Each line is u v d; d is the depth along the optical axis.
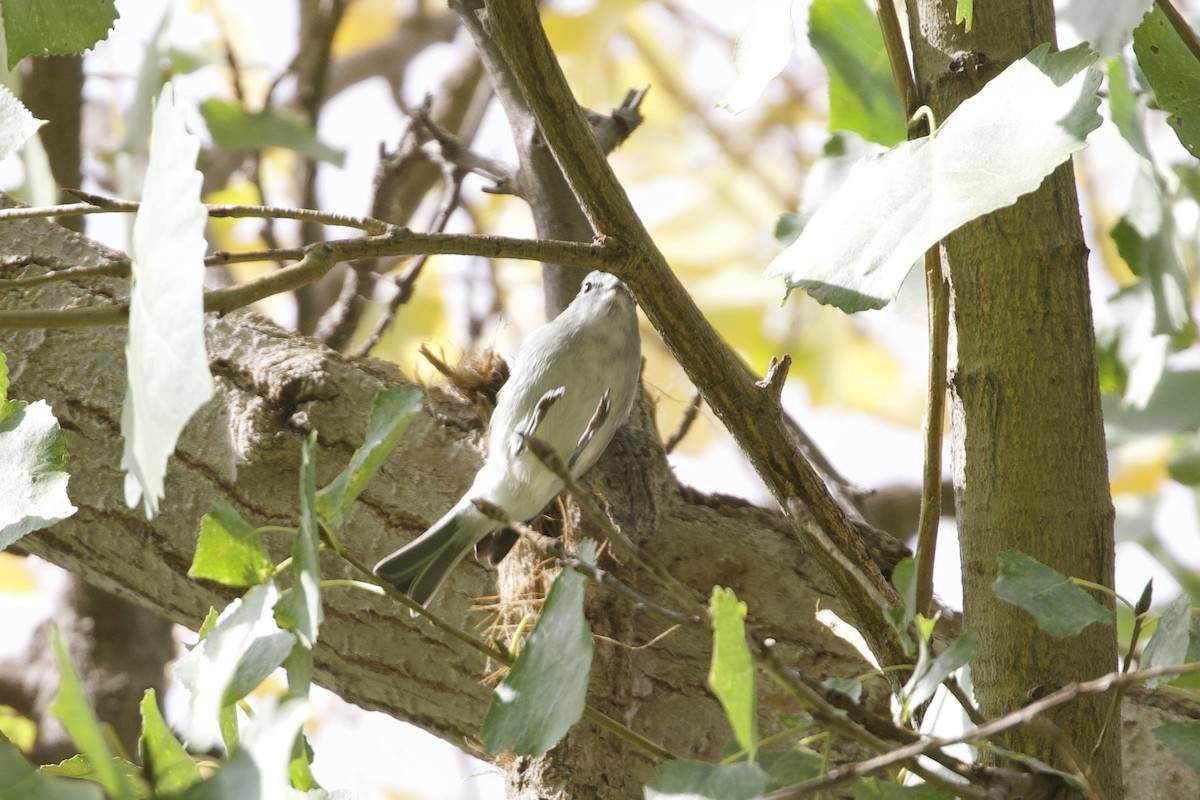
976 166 3.36
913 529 8.86
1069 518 4.22
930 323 4.30
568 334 5.71
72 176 9.04
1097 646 4.13
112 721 8.59
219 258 3.39
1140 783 4.87
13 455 3.93
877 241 3.38
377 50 12.16
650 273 3.96
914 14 4.56
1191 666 3.01
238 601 3.55
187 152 2.96
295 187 11.09
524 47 3.61
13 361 5.34
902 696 3.39
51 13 4.00
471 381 5.78
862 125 5.51
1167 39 4.13
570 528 5.15
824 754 3.25
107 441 5.29
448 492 5.41
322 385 5.36
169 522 5.23
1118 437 6.74
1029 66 3.46
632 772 4.89
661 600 5.23
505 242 3.71
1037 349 4.29
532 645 3.38
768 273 3.51
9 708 8.34
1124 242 6.13
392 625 5.12
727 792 2.94
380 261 10.59
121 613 8.86
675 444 6.51
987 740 3.95
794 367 11.95
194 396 2.72
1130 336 6.27
